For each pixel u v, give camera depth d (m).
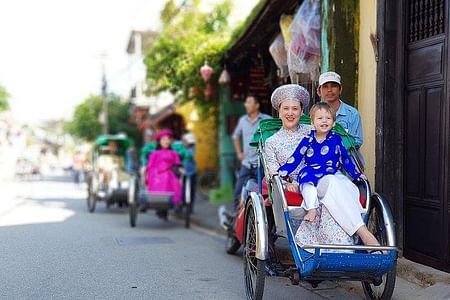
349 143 5.09
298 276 4.52
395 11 6.38
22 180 29.45
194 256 7.79
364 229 4.48
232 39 11.80
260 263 4.83
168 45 13.55
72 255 7.50
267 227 4.88
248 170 7.97
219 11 14.40
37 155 35.34
